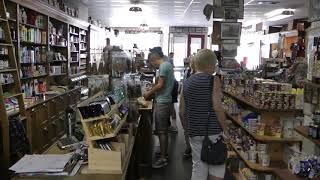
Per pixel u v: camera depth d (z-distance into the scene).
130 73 4.48
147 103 4.54
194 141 2.85
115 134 2.28
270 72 5.86
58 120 6.14
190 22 14.45
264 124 3.52
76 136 2.75
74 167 2.15
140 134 4.52
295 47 6.40
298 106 3.40
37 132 5.05
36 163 2.15
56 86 6.89
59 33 7.50
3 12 4.30
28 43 5.75
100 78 3.58
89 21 10.61
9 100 4.38
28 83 5.68
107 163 2.11
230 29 4.93
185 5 9.42
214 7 4.93
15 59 4.54
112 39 16.20
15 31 4.97
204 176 2.88
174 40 16.61
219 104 2.77
